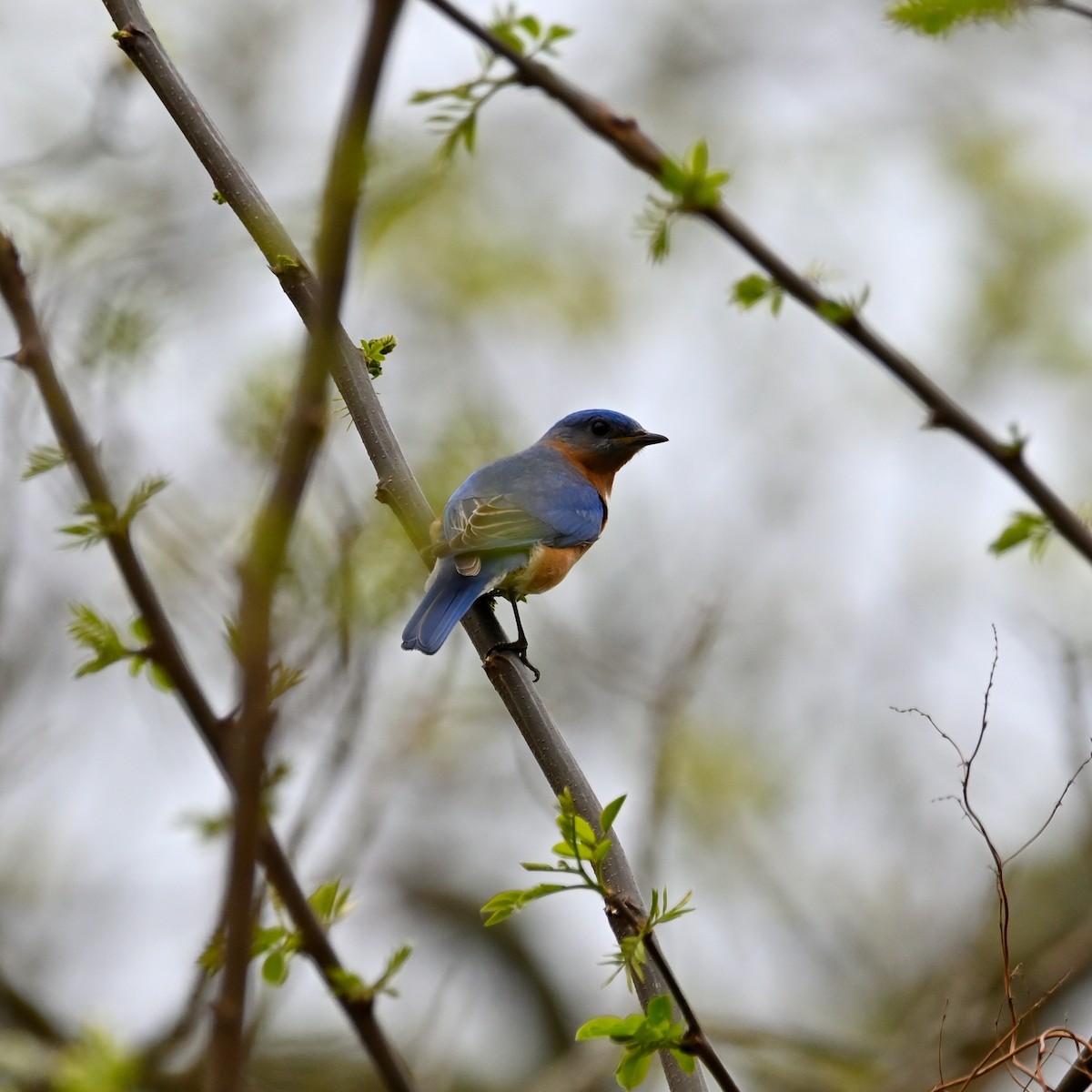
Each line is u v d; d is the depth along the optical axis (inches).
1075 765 448.1
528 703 318.3
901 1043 574.2
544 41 257.4
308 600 342.0
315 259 171.6
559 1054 840.9
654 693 508.1
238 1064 180.1
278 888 254.2
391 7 170.6
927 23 266.2
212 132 293.7
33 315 255.1
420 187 338.3
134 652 252.1
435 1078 437.7
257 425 420.5
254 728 174.6
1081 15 260.7
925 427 269.3
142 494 253.3
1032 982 496.4
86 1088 257.4
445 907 837.8
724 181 251.0
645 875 458.0
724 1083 231.0
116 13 300.0
